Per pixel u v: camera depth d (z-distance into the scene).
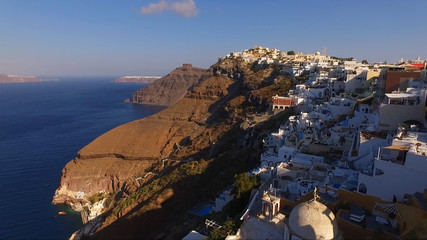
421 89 35.16
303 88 88.06
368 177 24.61
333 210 24.20
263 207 25.44
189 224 48.19
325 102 66.12
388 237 19.61
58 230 71.25
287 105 84.31
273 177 38.56
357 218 21.73
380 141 31.78
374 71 60.91
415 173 22.33
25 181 96.81
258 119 85.31
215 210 45.41
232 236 24.11
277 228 23.59
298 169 38.03
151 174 97.69
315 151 43.22
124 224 62.66
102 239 61.09
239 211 35.56
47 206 82.38
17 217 76.00
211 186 63.25
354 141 38.81
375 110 43.50
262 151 60.91
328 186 26.81
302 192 28.78
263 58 180.75
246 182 36.78
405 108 33.16
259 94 116.38
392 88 41.75
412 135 27.48
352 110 53.09
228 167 68.94
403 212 20.45
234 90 165.50
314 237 18.53
